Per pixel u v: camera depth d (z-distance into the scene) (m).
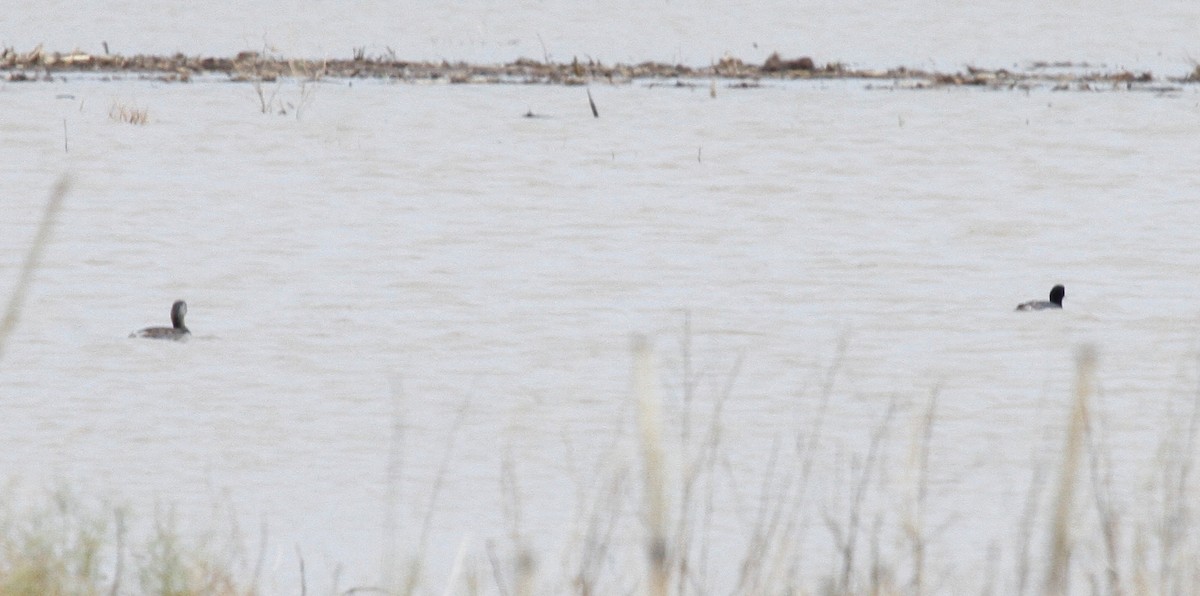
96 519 31.66
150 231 77.38
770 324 59.44
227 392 48.31
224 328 57.59
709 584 31.73
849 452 42.44
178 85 144.50
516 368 52.00
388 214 84.38
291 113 126.56
